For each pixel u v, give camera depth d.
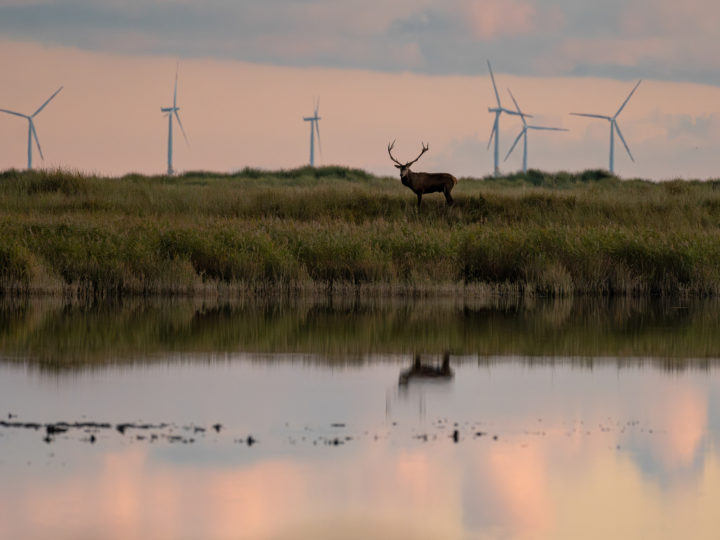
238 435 45.53
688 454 43.78
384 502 37.47
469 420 49.06
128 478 39.38
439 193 154.50
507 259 109.44
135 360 63.16
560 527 35.41
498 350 69.06
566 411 51.06
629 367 63.25
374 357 65.62
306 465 41.41
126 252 103.69
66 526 34.56
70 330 74.75
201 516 35.66
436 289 103.56
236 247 107.75
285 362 63.44
